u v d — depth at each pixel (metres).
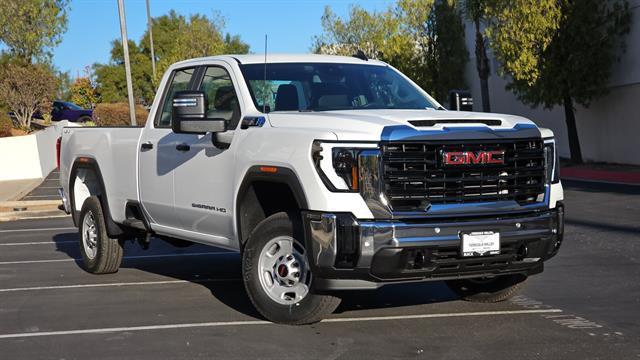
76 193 10.27
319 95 7.57
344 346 6.25
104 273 9.90
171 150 8.16
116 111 43.69
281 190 7.12
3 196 22.52
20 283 9.48
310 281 6.59
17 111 36.28
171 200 8.20
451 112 7.03
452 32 35.06
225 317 7.33
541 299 7.90
